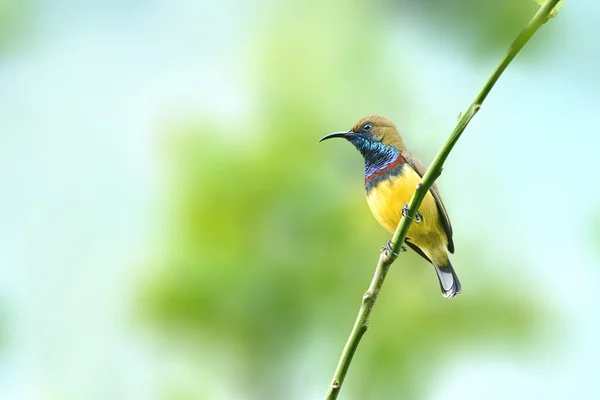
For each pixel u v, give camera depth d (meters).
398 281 11.20
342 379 6.71
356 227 11.16
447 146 7.06
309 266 10.70
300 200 10.83
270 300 10.52
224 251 10.61
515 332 10.69
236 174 10.79
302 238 10.78
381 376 10.73
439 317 10.94
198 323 10.48
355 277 10.92
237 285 10.49
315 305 10.62
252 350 10.52
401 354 10.77
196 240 10.70
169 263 10.66
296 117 11.33
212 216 10.72
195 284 10.47
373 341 10.81
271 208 10.75
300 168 11.00
